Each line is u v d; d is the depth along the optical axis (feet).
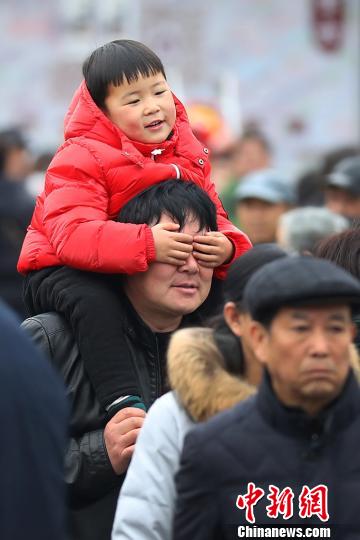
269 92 91.20
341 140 92.22
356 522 24.45
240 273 27.20
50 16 88.84
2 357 22.08
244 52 90.33
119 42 32.65
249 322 25.08
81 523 31.42
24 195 61.16
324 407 24.53
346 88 91.81
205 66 89.45
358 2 91.61
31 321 31.63
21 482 21.80
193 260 31.04
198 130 77.66
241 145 76.33
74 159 31.76
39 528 21.89
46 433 22.13
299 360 23.82
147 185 31.94
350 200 55.98
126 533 27.04
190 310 31.14
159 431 27.17
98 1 88.58
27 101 89.40
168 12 88.89
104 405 30.86
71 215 31.24
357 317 28.07
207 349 26.81
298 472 24.53
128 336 31.60
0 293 60.75
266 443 24.63
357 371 26.66
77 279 31.37
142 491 27.07
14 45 88.89
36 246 32.09
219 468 24.75
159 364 31.81
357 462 24.57
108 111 32.32
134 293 31.53
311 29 90.94
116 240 30.66
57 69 89.04
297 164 92.07
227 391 26.40
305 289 23.61
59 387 22.70
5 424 21.83
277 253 27.43
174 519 25.54
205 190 33.09
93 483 30.73
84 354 31.04
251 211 58.44
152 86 32.12
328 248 31.65
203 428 25.09
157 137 32.14
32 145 88.84
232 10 89.86
